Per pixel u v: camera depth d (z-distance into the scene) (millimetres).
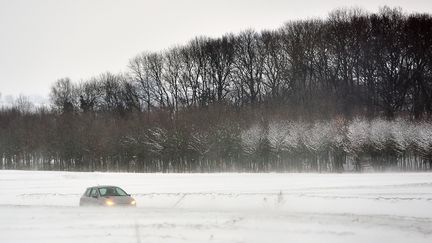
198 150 78562
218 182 44906
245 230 17203
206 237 16297
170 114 88500
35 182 51781
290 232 16656
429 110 86375
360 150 71625
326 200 25109
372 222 18000
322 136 73000
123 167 85812
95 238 16938
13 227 20156
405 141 70625
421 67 92250
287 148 74562
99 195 26766
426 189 31781
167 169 81562
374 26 98188
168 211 23078
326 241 15234
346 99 93062
